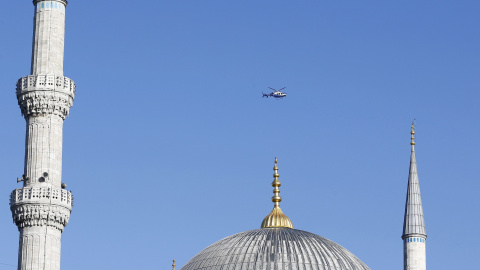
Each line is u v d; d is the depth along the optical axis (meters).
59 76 169.12
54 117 168.00
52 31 172.12
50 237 163.00
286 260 188.75
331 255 192.38
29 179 165.12
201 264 191.75
